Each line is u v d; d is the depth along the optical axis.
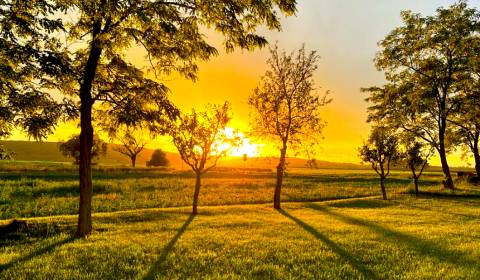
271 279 10.81
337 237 17.30
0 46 12.29
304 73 35.25
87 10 14.29
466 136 55.19
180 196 43.53
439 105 50.25
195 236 17.61
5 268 12.07
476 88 48.41
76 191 46.97
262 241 16.33
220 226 21.23
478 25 46.03
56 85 15.60
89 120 18.36
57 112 15.74
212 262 12.65
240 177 77.81
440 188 48.84
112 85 18.70
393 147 41.44
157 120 18.64
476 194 41.66
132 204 36.47
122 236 17.75
